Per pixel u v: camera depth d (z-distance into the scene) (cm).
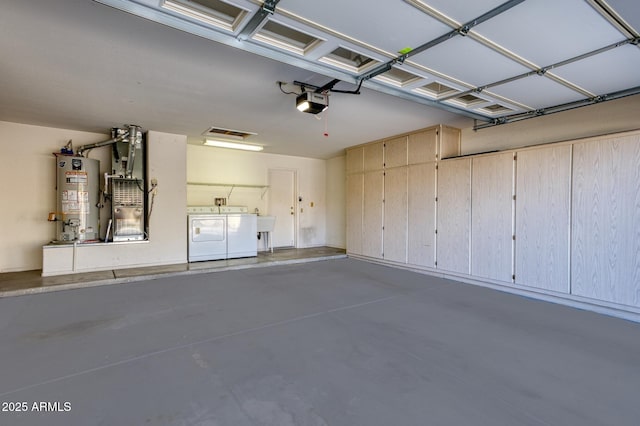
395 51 254
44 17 220
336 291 431
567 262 375
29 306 357
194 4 207
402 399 192
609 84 319
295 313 342
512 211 427
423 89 347
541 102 377
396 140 592
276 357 244
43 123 504
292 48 256
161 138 564
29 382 207
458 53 255
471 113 424
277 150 737
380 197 627
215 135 592
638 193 325
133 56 280
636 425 170
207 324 308
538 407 185
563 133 420
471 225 473
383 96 378
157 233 562
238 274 531
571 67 280
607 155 346
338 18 209
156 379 212
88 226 515
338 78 298
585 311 357
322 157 838
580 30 219
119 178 529
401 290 438
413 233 560
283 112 444
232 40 237
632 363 239
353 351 255
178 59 285
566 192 377
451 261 500
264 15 205
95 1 190
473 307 369
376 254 635
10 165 501
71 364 230
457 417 176
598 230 352
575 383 211
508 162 431
